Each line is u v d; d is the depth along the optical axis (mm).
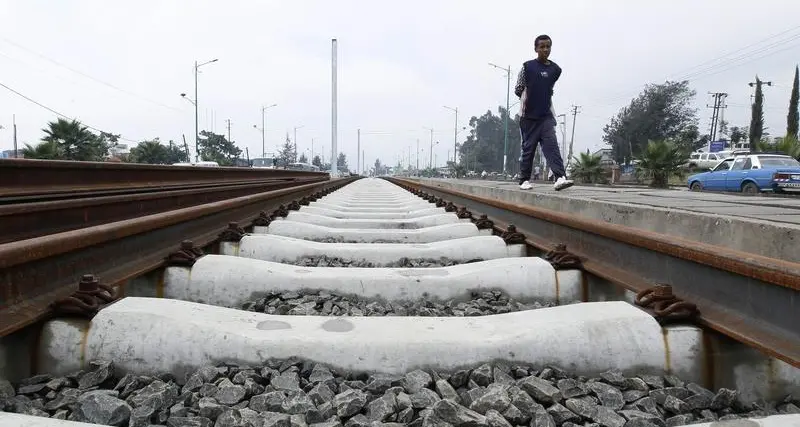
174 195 6348
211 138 76875
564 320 2244
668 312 2277
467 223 5770
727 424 1560
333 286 3211
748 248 3141
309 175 29797
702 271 2492
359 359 2109
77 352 2084
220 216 4945
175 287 3201
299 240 4512
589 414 1832
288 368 2068
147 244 3365
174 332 2109
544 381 1969
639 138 66750
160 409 1821
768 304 2080
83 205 4215
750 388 2135
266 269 3252
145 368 2084
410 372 2053
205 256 3322
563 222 4055
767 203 5594
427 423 1716
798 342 1919
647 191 9453
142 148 47031
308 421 1780
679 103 66312
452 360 2115
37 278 2240
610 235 3312
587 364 2145
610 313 2285
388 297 3221
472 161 115375
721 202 5773
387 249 4340
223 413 1758
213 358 2100
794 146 25203
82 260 2613
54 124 28828
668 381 2084
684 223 3816
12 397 1876
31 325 2117
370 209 9547
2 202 4074
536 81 7461
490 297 3230
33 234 3572
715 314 2307
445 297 3248
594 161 30672
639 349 2160
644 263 3010
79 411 1768
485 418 1726
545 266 3389
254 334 2158
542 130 7809
